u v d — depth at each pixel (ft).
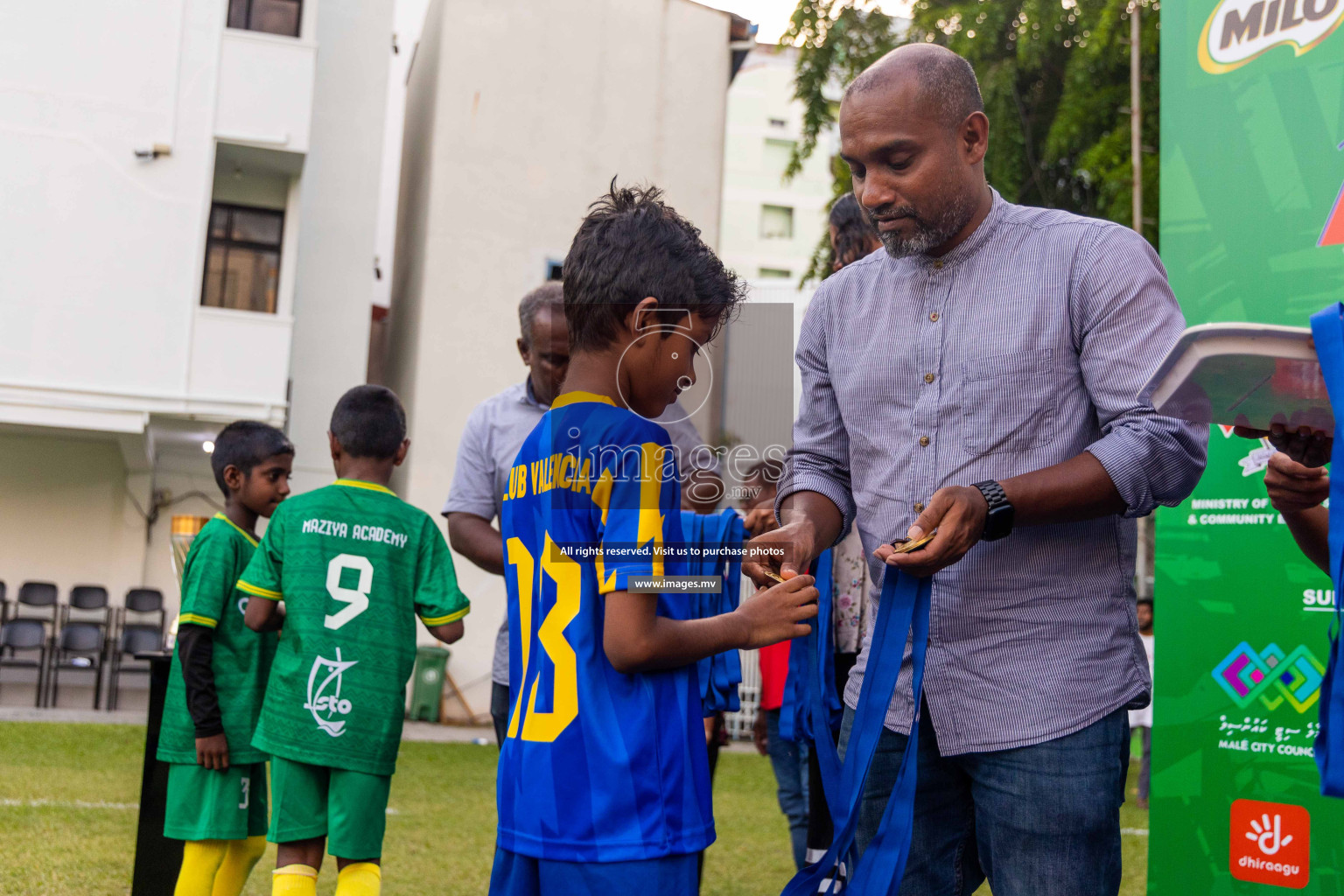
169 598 47.19
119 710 43.83
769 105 110.32
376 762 9.89
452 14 46.55
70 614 45.91
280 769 9.73
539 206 46.98
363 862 9.75
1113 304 6.24
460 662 44.32
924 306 6.83
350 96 48.49
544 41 47.39
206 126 42.45
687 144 48.37
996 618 6.49
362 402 10.59
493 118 46.70
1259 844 9.93
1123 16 42.29
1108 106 43.14
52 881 13.82
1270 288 10.11
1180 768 10.46
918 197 6.31
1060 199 45.98
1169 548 10.67
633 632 5.48
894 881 5.99
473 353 45.96
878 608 6.42
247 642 10.77
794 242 109.81
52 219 40.86
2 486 45.80
